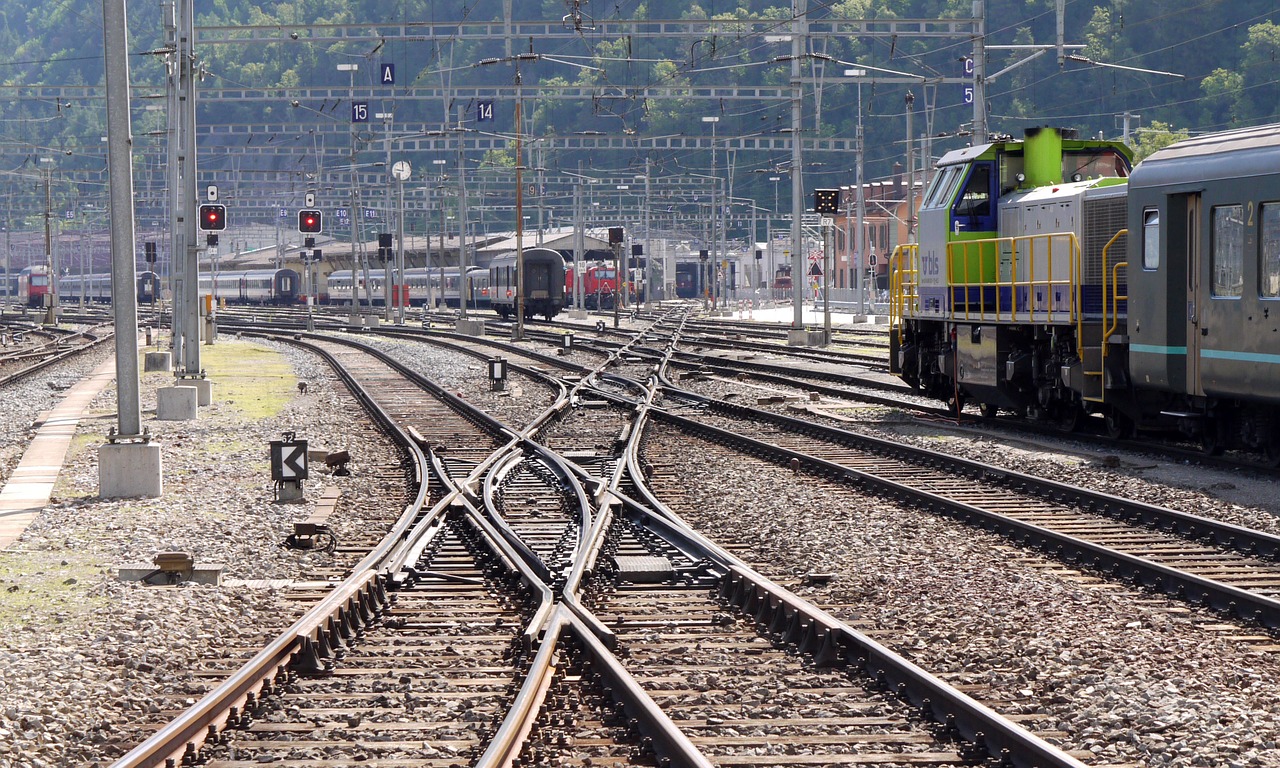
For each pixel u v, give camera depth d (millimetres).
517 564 52219
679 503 71312
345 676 39125
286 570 55344
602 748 32219
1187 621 44281
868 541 59031
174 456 92750
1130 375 85938
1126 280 87625
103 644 42344
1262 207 73312
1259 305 73438
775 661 40250
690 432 105500
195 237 131625
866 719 34188
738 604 47656
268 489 77375
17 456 95938
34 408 134875
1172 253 81125
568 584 48031
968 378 108500
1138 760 31031
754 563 55156
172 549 59312
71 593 50500
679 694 36469
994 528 60531
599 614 46531
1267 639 41906
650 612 47031
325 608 43469
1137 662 39062
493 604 48531
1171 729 32844
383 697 36531
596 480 74500
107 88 75375
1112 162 107000
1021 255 102375
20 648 42094
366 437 105188
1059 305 95625
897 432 103562
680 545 58219
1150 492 70250
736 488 75625
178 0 136375
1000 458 86000
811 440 97688
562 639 41406
